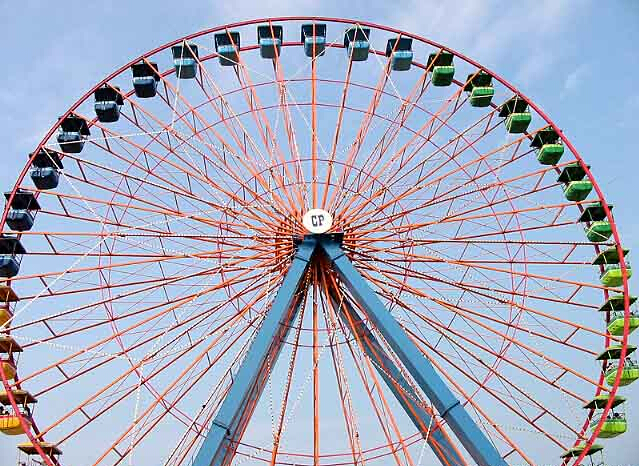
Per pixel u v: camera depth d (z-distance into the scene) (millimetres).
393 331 25859
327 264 28469
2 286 27547
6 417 26375
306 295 28938
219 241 29141
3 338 27078
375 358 28188
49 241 28359
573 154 30156
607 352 27859
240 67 31750
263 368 27219
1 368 25500
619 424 27500
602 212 29797
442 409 24938
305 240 27875
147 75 32156
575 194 30281
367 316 27078
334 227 28562
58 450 27062
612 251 28562
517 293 29234
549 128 31203
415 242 29297
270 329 25531
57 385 27125
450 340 28547
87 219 29078
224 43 33062
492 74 32188
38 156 29969
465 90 33250
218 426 23859
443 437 26484
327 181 29328
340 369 27953
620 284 29062
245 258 28641
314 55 32219
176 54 32656
